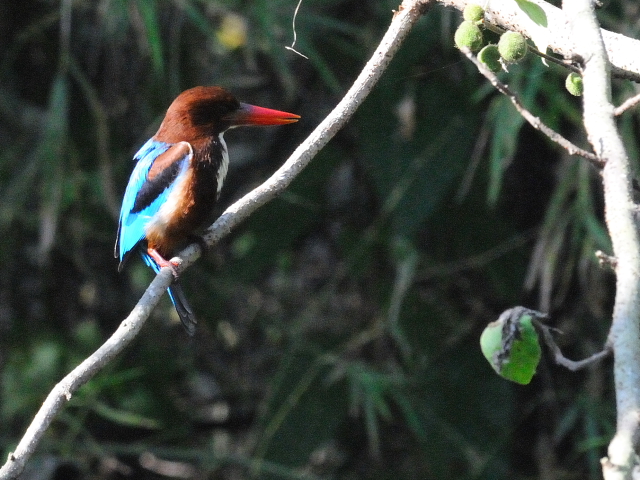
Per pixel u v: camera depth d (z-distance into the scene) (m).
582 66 3.52
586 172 9.34
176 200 6.95
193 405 12.29
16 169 11.15
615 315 2.76
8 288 11.46
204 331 11.96
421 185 10.51
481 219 10.86
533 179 11.04
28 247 11.48
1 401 11.21
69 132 11.07
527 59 9.05
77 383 4.18
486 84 9.05
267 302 11.95
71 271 11.63
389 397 11.59
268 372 12.24
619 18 9.73
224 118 7.29
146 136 10.81
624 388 2.56
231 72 11.33
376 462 11.52
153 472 12.37
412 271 10.24
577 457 10.98
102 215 11.29
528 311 3.98
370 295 11.36
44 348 11.40
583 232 10.46
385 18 10.59
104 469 12.08
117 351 4.46
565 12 3.66
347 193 11.95
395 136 10.70
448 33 9.45
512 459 11.07
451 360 11.00
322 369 10.92
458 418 10.84
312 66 11.52
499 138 8.95
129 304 11.89
